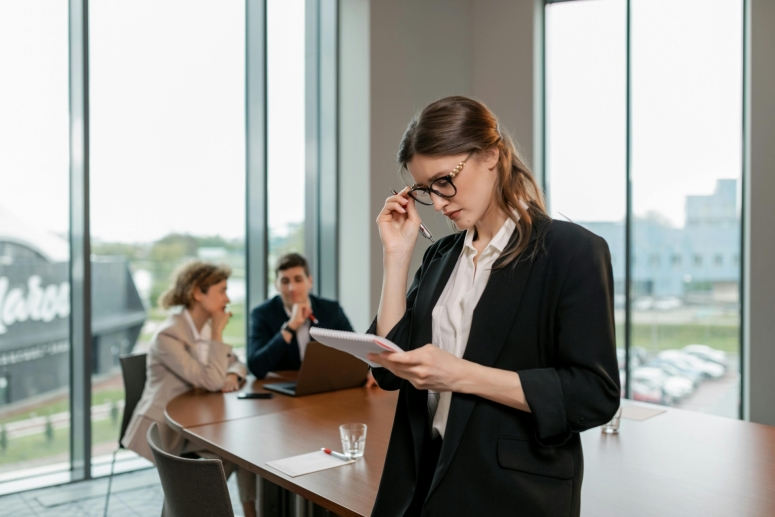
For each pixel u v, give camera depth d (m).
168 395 2.86
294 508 2.25
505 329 1.13
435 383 1.06
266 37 4.38
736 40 4.32
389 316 1.33
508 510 1.08
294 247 4.68
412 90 4.69
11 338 3.57
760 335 4.07
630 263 4.61
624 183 4.62
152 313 4.07
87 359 3.70
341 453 1.95
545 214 1.20
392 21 4.57
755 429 2.25
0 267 3.53
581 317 1.06
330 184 4.71
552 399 1.03
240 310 4.45
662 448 2.01
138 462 3.98
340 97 4.66
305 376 2.76
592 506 1.53
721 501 1.57
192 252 4.22
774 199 4.04
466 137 1.13
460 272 1.26
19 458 3.62
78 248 3.72
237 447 2.03
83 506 3.35
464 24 4.95
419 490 1.22
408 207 1.36
